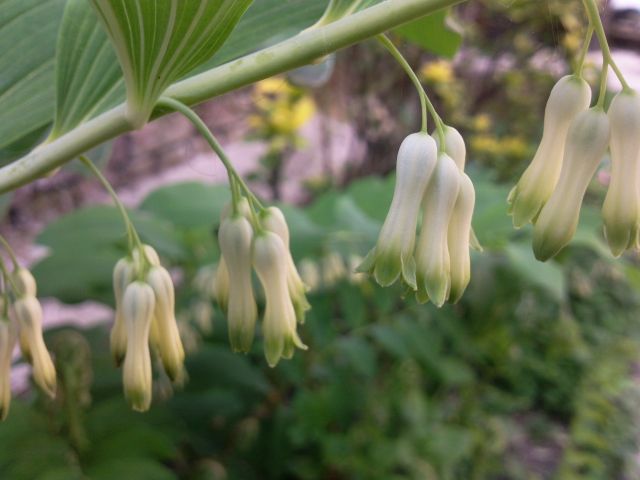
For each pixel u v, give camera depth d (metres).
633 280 0.20
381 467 0.25
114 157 0.50
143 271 0.08
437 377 0.24
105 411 0.16
